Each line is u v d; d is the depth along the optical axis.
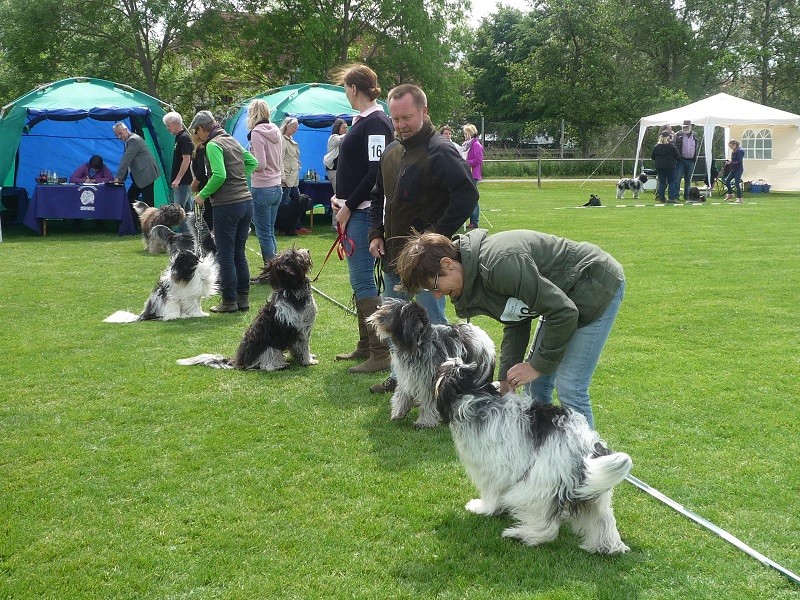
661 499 3.45
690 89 38.84
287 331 5.45
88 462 3.88
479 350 3.90
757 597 2.73
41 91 12.84
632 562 2.96
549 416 2.94
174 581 2.85
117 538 3.15
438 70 29.58
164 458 3.95
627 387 4.97
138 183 12.69
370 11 29.28
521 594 2.76
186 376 5.31
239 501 3.48
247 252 10.77
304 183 13.70
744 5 39.06
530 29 43.44
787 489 3.57
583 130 39.81
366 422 4.48
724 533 3.16
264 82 31.52
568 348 3.23
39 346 6.00
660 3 38.44
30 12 25.45
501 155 37.22
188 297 7.09
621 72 39.41
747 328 6.39
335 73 5.27
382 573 2.91
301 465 3.88
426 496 3.53
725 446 4.05
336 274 9.16
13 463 3.86
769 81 40.03
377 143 4.98
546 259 3.05
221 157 6.81
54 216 12.61
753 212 16.02
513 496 2.98
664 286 8.09
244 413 4.61
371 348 5.43
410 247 3.03
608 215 15.59
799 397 4.75
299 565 2.96
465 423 3.05
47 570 2.92
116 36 27.41
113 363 5.59
